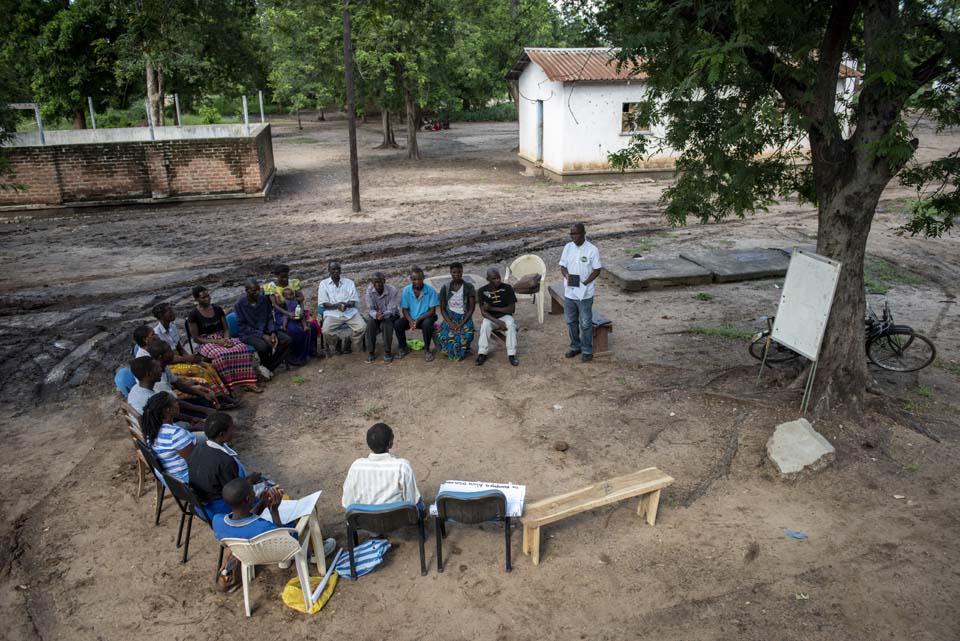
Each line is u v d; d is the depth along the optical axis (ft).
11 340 34.47
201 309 28.60
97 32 95.09
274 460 23.12
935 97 21.76
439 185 79.71
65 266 48.14
